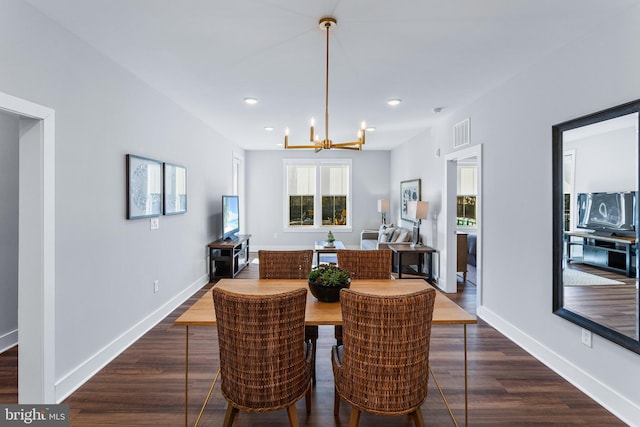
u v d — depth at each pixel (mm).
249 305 1539
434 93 3650
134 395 2277
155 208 3516
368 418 2072
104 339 2701
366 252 2816
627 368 2018
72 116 2330
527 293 2949
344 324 1628
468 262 5938
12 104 1864
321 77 3197
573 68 2414
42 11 2045
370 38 2420
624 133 2006
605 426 1982
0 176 2945
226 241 5598
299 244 8164
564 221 2492
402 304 1500
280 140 6609
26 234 2074
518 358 2824
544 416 2078
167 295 3854
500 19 2148
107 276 2736
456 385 2424
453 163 4746
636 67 1941
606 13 2049
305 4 1995
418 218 5352
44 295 2086
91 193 2531
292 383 1663
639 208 1906
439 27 2260
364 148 7805
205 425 1993
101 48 2564
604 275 2127
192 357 2822
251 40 2453
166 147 3807
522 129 3000
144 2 1963
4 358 2807
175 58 2760
